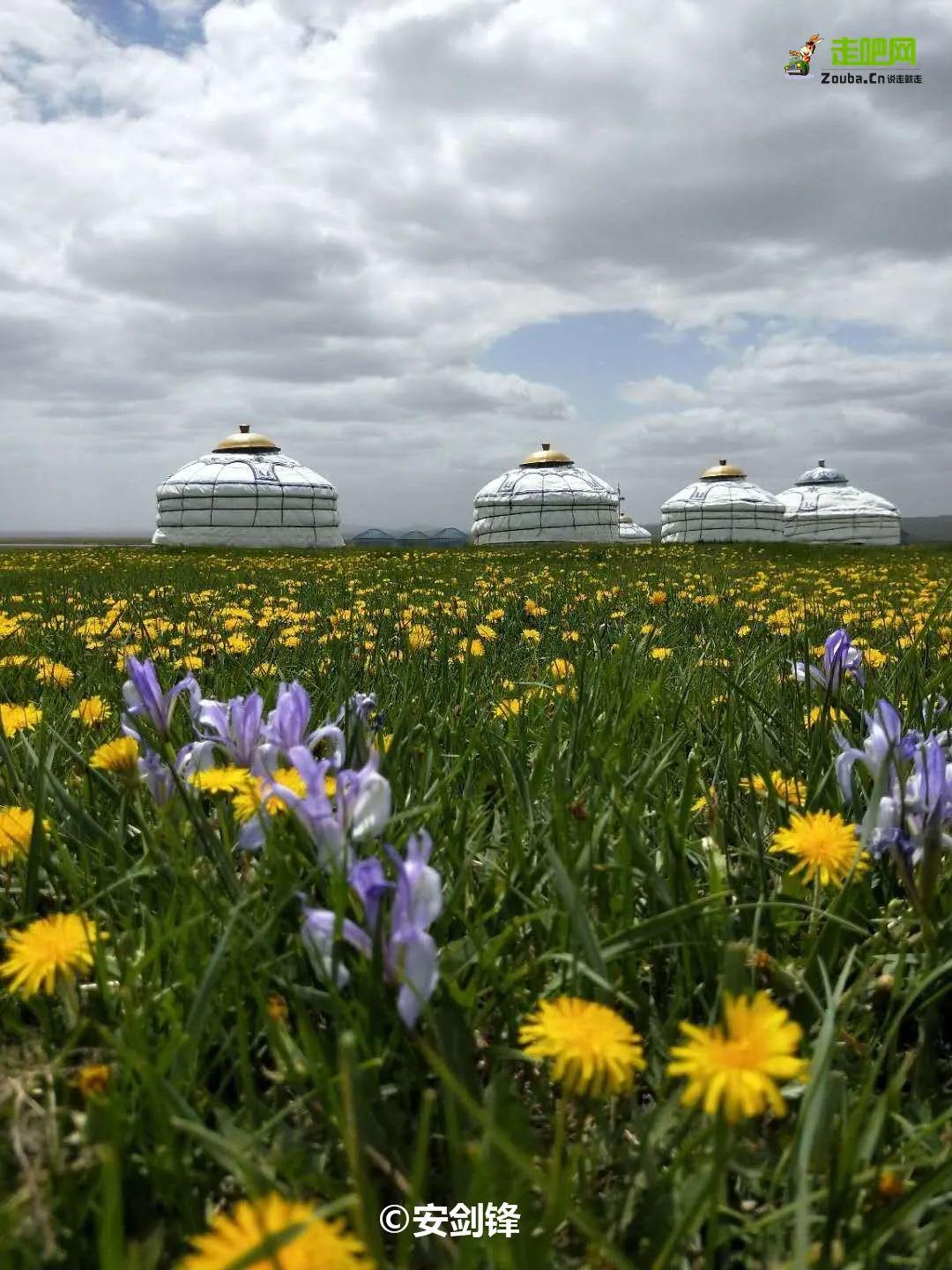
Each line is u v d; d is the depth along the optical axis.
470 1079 1.43
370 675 4.49
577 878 1.86
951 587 2.89
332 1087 1.32
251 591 13.08
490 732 3.01
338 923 1.44
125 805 2.25
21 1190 1.22
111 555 31.38
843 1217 1.21
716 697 3.88
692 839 2.42
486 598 11.09
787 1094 1.50
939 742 2.10
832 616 8.14
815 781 2.53
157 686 2.19
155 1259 1.09
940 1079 1.66
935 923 1.86
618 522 77.44
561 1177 1.13
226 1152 1.19
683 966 1.81
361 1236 1.01
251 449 68.44
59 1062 1.44
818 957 1.81
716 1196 1.12
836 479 99.19
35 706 3.53
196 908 1.80
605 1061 1.22
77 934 1.50
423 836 1.43
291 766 2.16
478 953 1.68
